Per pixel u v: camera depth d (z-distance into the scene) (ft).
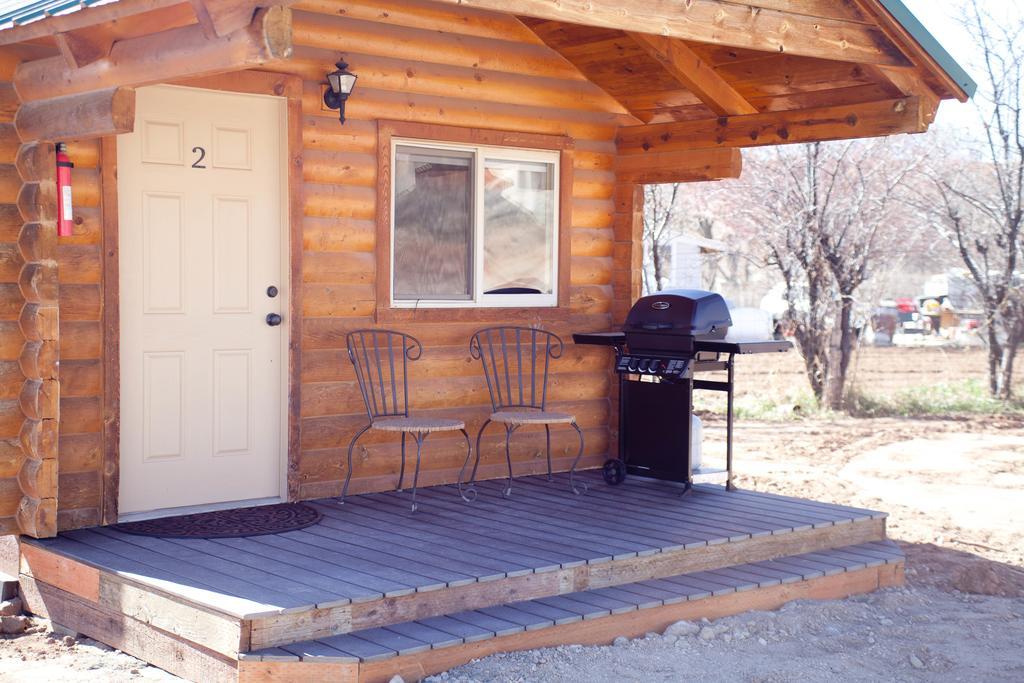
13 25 15.62
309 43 20.18
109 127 15.17
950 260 52.39
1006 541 23.15
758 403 43.45
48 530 17.20
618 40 22.16
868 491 27.96
